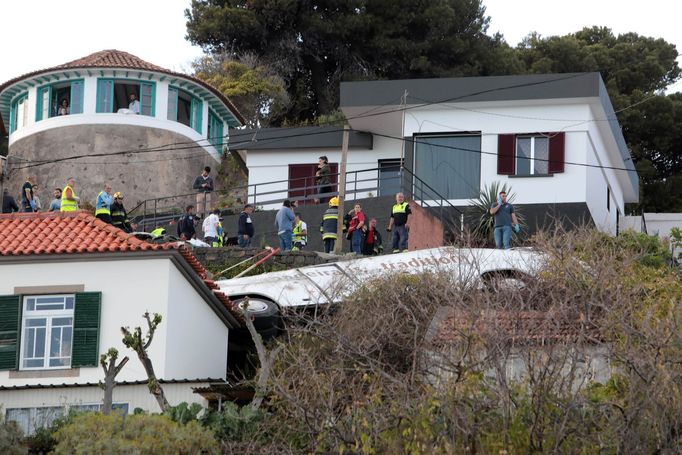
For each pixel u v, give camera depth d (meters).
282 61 69.88
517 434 20.42
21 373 28.83
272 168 49.12
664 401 20.48
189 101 58.03
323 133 48.53
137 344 24.23
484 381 21.33
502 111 43.97
